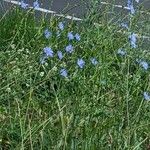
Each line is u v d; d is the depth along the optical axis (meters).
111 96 1.19
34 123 1.02
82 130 1.00
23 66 1.19
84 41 1.36
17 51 1.26
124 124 1.07
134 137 1.00
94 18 1.45
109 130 1.02
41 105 1.10
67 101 1.06
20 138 0.96
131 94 1.17
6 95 1.09
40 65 1.17
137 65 1.32
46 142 0.95
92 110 1.07
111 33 1.45
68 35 1.29
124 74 1.29
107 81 1.22
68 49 1.25
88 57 1.32
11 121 1.02
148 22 1.50
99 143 0.97
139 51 1.38
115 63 1.33
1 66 1.18
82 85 1.16
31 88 1.07
